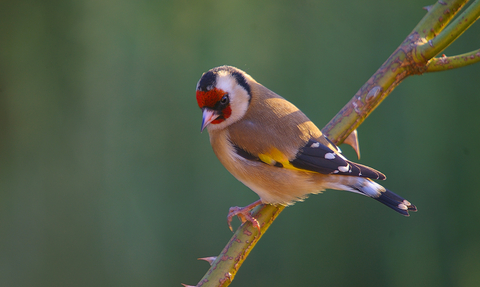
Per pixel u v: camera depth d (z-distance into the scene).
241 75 5.96
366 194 5.43
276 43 11.31
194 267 10.50
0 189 11.31
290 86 11.10
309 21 11.30
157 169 11.09
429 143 10.28
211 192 10.76
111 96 11.55
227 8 11.48
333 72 11.07
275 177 5.59
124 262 10.77
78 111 11.62
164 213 10.80
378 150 10.38
